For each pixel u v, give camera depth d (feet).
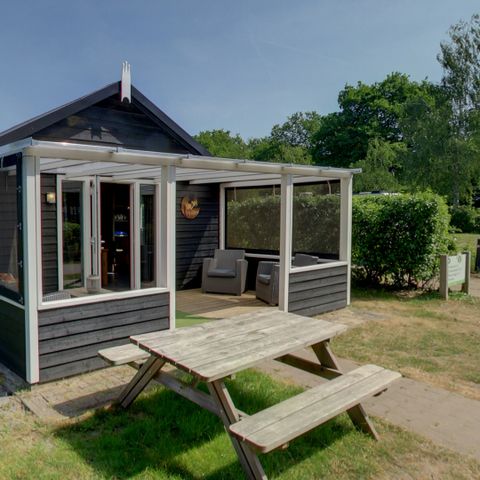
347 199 23.09
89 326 13.96
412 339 17.98
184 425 10.47
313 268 21.52
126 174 21.74
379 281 29.12
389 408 11.82
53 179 21.07
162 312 15.78
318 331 11.51
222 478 8.68
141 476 8.70
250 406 11.62
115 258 26.25
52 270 21.03
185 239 28.60
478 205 97.86
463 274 26.91
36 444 9.86
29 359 12.81
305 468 9.05
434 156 85.61
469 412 11.64
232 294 27.12
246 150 167.53
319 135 119.44
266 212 28.17
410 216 26.37
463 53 87.35
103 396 12.30
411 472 8.98
